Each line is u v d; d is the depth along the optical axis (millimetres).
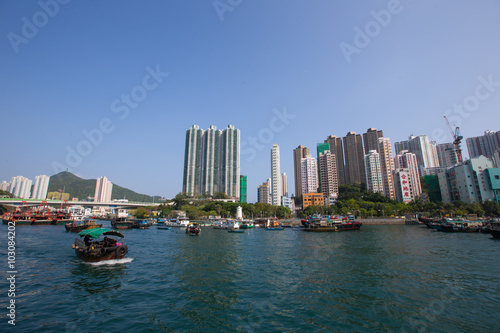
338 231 89188
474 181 147375
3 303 18453
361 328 14984
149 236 70438
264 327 15078
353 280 24625
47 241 50969
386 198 175500
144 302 18938
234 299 19656
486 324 15469
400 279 24812
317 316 16594
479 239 58094
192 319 16125
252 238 66375
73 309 17531
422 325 15352
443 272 27328
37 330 14422
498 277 25266
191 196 189000
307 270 28781
